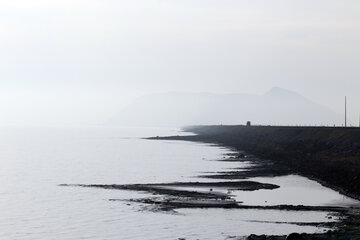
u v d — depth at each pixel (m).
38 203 72.19
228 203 68.19
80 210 66.00
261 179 96.50
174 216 60.25
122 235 52.31
